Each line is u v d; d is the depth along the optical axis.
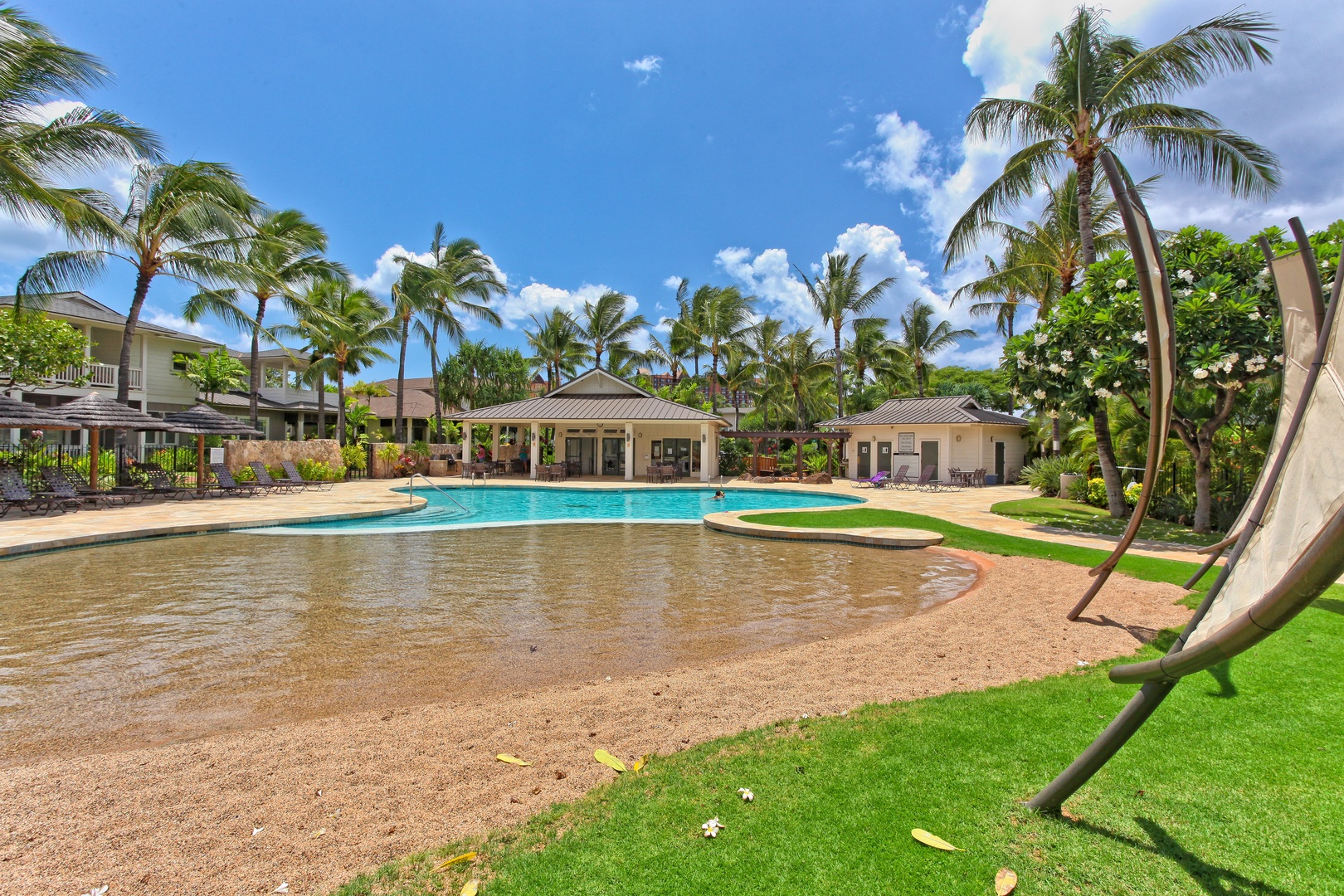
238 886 2.15
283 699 4.11
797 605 6.74
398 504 16.31
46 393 22.38
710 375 38.84
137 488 16.55
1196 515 11.55
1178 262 10.30
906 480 26.89
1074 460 19.45
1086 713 3.51
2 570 8.45
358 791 2.80
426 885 2.14
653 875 2.16
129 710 3.94
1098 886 2.07
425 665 4.79
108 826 2.53
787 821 2.47
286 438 34.50
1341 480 1.61
